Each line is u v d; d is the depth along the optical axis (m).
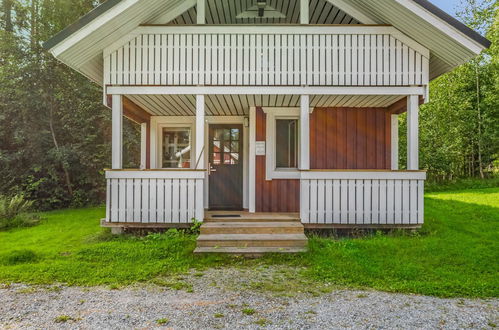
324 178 6.16
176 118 8.70
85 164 11.53
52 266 4.63
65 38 5.46
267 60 6.27
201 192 6.16
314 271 4.44
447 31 5.46
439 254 5.06
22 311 3.30
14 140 11.30
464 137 16.66
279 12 7.59
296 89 6.26
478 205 9.41
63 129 11.94
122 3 5.47
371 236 6.14
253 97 6.69
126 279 4.21
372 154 7.80
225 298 3.61
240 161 8.47
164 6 6.07
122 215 6.16
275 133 7.73
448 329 2.92
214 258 5.01
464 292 3.74
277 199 7.56
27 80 11.29
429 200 10.64
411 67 6.18
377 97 6.75
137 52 6.22
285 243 5.39
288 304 3.45
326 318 3.12
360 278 4.19
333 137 7.78
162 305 3.43
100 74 6.87
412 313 3.23
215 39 6.27
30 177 11.20
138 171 6.16
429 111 16.66
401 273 4.30
